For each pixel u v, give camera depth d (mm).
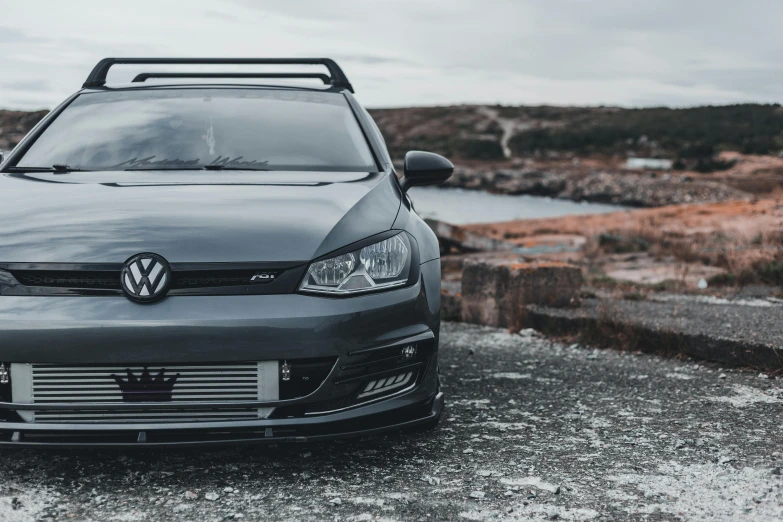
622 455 2836
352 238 2643
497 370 4363
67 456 2748
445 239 13602
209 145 3389
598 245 13156
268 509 2316
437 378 2895
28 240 2510
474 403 3619
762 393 3713
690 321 4902
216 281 2455
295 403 2473
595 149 109500
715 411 3426
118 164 3262
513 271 5652
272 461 2742
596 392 3822
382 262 2654
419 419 2764
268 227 2598
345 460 2766
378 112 147750
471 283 6012
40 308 2396
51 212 2674
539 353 4832
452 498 2416
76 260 2438
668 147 101812
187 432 2422
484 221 36594
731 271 7902
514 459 2795
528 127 127562
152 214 2645
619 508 2334
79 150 3365
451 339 5340
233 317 2404
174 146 3377
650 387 3896
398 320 2641
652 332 4730
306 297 2484
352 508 2330
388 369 2635
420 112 144250
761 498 2387
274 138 3465
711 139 100938
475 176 88500
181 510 2303
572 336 5168
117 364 2387
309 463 2730
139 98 3775
